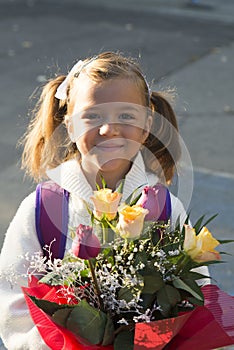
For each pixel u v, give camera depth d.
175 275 1.90
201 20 12.91
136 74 2.14
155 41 11.05
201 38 11.44
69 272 1.93
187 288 1.85
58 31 11.46
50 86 2.34
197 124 7.52
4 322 2.11
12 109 7.75
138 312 1.85
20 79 8.84
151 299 1.89
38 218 2.18
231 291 4.48
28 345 2.05
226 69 9.66
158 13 13.21
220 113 7.90
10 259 2.18
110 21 12.34
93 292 1.93
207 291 2.02
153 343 1.84
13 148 6.66
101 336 1.88
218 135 7.25
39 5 13.23
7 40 10.79
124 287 1.87
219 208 5.64
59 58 9.84
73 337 1.88
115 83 2.07
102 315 1.88
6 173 6.12
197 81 9.07
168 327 1.83
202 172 6.33
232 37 11.69
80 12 12.90
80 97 2.08
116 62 2.15
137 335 1.82
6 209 5.45
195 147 6.94
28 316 2.09
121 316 1.92
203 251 1.86
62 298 1.95
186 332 1.96
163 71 9.52
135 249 1.85
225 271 4.68
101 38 11.12
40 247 2.20
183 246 1.90
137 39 11.14
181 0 14.02
